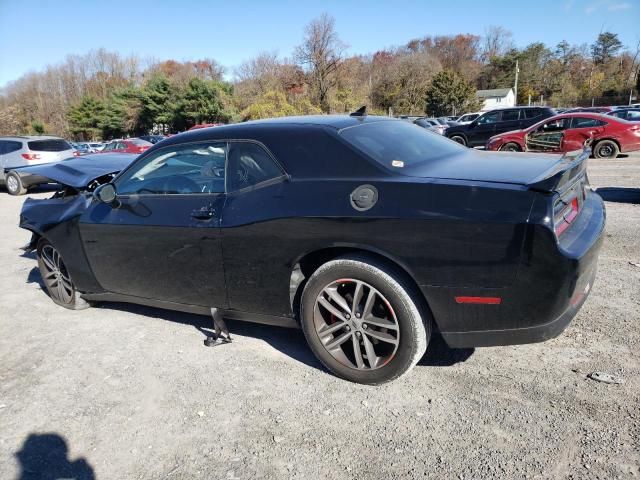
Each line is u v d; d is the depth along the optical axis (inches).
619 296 149.6
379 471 86.8
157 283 140.3
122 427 104.7
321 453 92.4
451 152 132.5
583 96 2596.0
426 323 104.7
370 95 2159.2
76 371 129.3
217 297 129.5
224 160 126.3
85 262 156.5
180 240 129.3
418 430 96.3
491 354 122.8
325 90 1587.1
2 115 2957.7
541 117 685.9
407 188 101.1
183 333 148.0
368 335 108.8
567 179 100.9
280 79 1640.0
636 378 107.0
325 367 120.2
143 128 2208.4
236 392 114.3
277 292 118.9
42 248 174.2
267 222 113.8
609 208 276.5
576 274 91.6
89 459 95.7
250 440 97.5
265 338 141.1
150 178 139.9
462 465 86.4
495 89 3083.2
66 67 3176.7
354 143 113.8
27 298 189.2
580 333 128.5
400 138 128.8
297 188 112.5
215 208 123.6
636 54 2338.8
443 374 115.3
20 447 100.6
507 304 94.4
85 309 173.5
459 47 3649.1
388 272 102.3
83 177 169.9
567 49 3228.3
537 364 116.0
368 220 101.8
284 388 114.6
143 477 89.9
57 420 108.7
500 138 572.1
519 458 86.8
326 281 109.6
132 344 142.7
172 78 2230.6
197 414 107.0
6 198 520.1
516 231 90.8
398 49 2923.2
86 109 2603.3
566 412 97.8
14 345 147.7
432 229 96.5
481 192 95.3
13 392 121.3
